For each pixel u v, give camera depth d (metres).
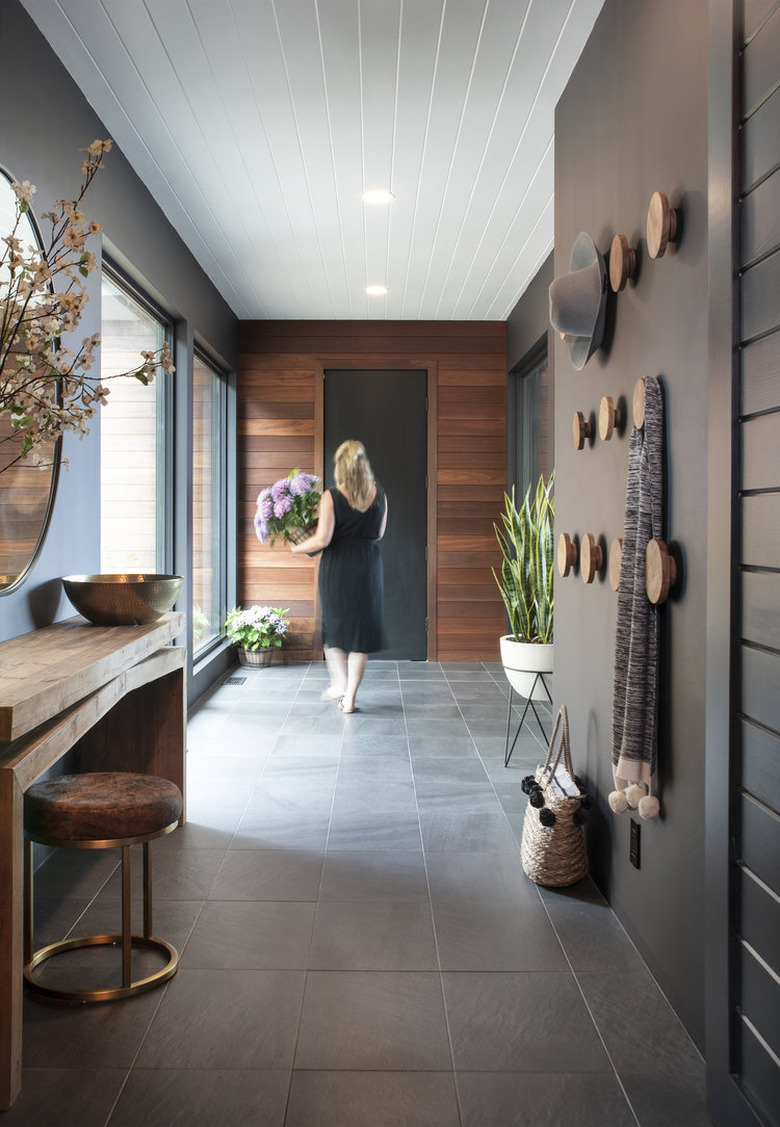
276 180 3.71
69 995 1.87
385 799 3.25
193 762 3.73
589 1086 1.62
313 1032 1.78
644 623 1.90
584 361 2.50
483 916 2.31
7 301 1.79
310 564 6.47
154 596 2.60
